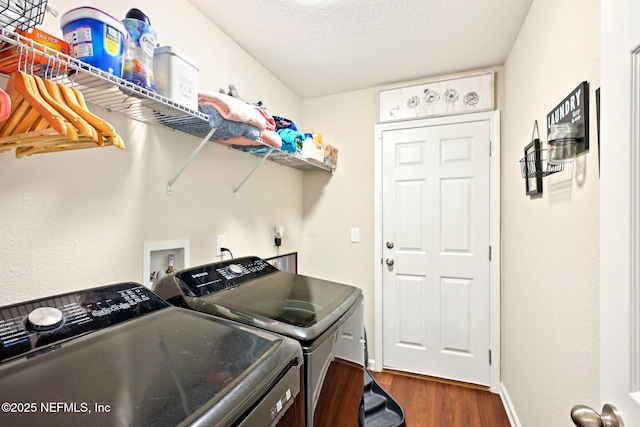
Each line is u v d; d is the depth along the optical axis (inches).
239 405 22.3
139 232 48.1
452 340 90.7
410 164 94.7
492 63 84.0
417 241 94.0
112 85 34.1
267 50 75.9
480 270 87.9
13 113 26.4
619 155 22.8
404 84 94.7
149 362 25.4
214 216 64.1
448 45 74.7
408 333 94.8
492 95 85.4
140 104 40.9
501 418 74.2
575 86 40.9
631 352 21.5
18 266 34.3
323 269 104.5
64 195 38.5
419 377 92.4
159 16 51.7
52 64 28.6
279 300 47.3
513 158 74.2
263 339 31.2
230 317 41.0
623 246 22.4
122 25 33.6
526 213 63.1
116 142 28.3
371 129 99.1
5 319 27.4
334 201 103.5
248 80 77.1
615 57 23.4
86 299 33.5
